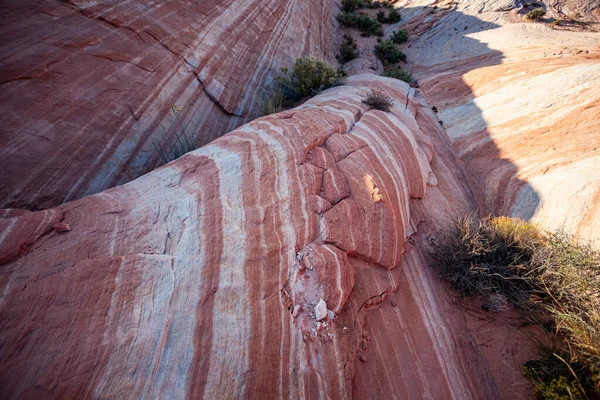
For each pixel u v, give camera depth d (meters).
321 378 3.12
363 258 4.58
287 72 10.42
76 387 2.16
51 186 4.03
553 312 4.42
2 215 3.22
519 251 5.28
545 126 8.53
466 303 5.03
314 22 17.77
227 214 3.77
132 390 2.30
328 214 4.48
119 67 5.62
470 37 19.94
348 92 9.26
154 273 2.95
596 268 4.54
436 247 5.63
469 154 9.49
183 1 8.21
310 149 5.34
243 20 10.62
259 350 2.92
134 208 3.48
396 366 3.89
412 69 18.41
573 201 6.14
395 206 5.56
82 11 5.46
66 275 2.65
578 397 3.39
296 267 3.72
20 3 4.69
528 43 16.59
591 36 16.58
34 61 4.46
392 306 4.55
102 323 2.49
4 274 2.55
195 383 2.51
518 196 7.32
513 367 4.20
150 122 5.77
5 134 3.83
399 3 27.56
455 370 4.13
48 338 2.29
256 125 5.55
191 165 4.28
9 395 2.00
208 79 7.68
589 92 8.62
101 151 4.77
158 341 2.58
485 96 11.30
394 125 7.69
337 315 3.69
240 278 3.29
